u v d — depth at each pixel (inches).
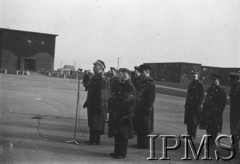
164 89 1537.9
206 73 1732.3
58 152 288.7
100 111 328.8
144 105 326.0
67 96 872.3
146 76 335.3
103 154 294.2
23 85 1155.3
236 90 322.3
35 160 257.4
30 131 375.6
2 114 493.0
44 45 2466.8
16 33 2384.4
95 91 326.3
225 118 696.4
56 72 2301.9
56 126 424.8
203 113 366.3
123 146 285.1
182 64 1814.7
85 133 393.1
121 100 283.1
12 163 244.7
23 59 2410.2
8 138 329.4
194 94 398.9
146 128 327.6
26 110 558.6
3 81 1259.8
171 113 706.2
